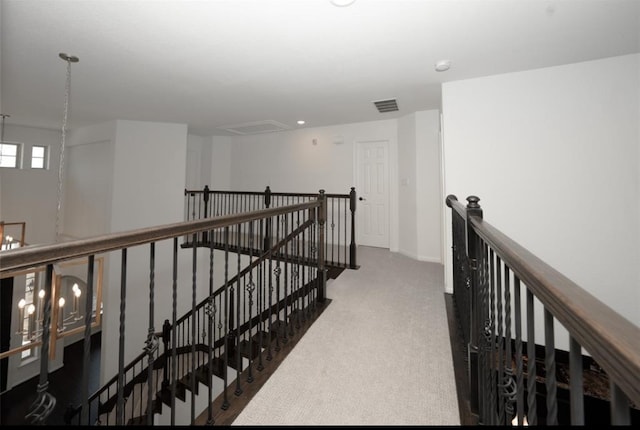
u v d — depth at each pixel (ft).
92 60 8.62
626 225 7.94
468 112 9.71
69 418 11.98
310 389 5.42
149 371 3.75
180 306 17.62
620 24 6.54
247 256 16.12
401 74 9.49
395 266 13.44
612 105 8.05
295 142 19.62
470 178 9.66
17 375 16.74
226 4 6.04
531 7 6.04
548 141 8.73
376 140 16.78
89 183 18.01
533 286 2.23
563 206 8.58
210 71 9.41
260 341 6.16
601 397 6.98
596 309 1.63
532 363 2.44
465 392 5.24
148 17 6.49
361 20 6.55
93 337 22.22
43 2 5.98
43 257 2.58
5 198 18.04
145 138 16.25
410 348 6.73
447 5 6.02
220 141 22.15
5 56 8.40
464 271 6.13
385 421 4.68
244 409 4.94
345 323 7.95
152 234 3.63
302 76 9.77
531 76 8.93
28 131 18.61
